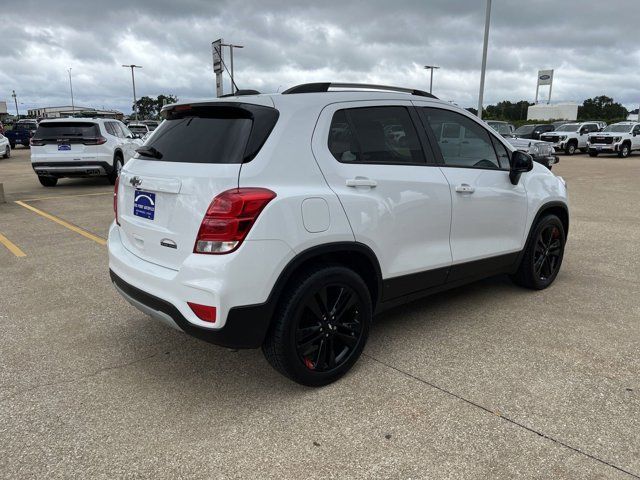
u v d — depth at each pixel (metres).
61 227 7.80
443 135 3.83
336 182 3.07
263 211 2.72
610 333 3.93
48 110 85.56
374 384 3.21
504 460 2.51
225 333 2.74
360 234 3.14
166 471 2.45
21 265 5.75
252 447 2.62
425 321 4.18
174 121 3.38
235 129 2.93
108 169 12.33
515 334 3.92
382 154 3.38
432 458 2.53
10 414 2.89
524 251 4.64
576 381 3.22
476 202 3.95
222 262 2.68
